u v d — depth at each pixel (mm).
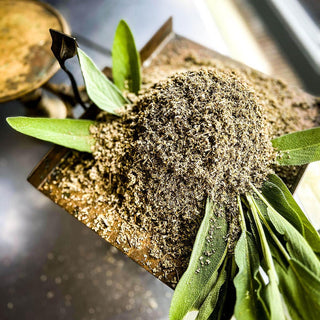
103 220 175
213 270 151
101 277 265
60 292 261
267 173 168
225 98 160
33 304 258
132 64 197
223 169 159
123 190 176
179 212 166
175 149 157
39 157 297
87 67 168
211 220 162
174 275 162
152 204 167
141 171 165
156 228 169
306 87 259
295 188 176
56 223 281
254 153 165
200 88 161
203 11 318
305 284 132
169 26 238
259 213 158
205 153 155
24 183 292
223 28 300
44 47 244
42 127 167
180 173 157
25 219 282
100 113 200
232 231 160
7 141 301
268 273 136
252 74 224
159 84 174
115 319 252
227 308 150
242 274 141
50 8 264
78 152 194
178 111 157
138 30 330
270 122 199
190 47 240
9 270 268
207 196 162
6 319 255
